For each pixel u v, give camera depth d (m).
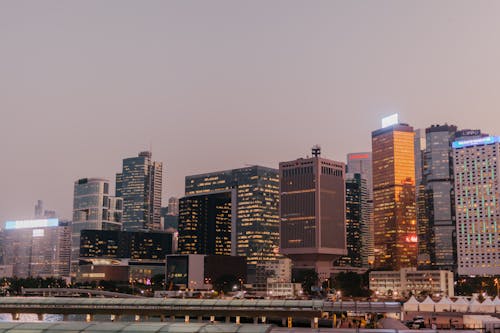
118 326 79.50
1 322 82.88
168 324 80.56
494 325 142.12
